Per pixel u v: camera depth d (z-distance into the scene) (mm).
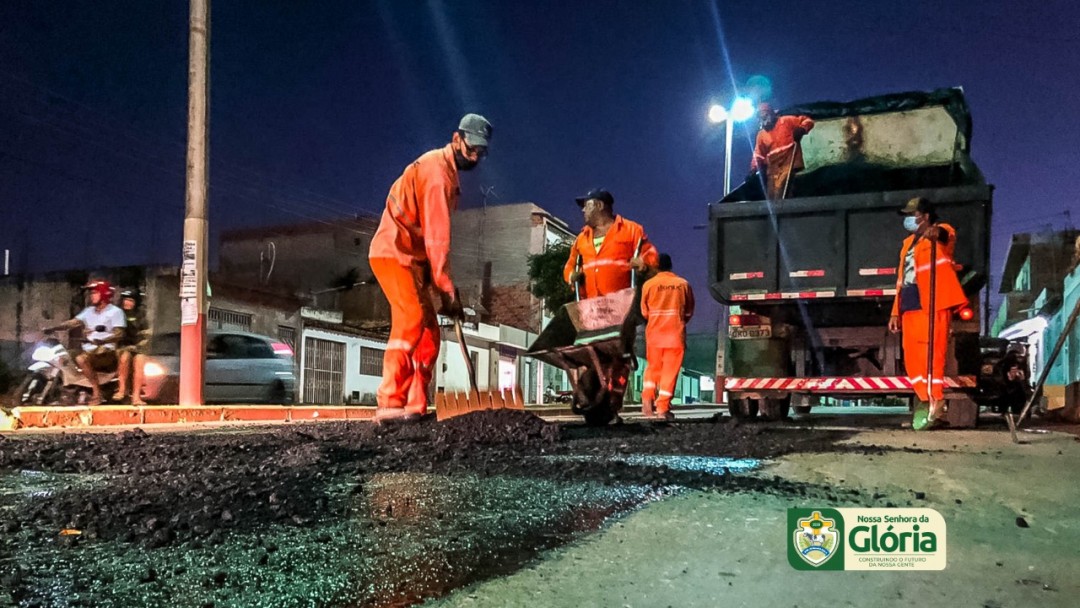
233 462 4676
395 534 2848
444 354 30594
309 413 12461
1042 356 32812
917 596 2252
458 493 3617
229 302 21938
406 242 6254
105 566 2400
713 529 2949
